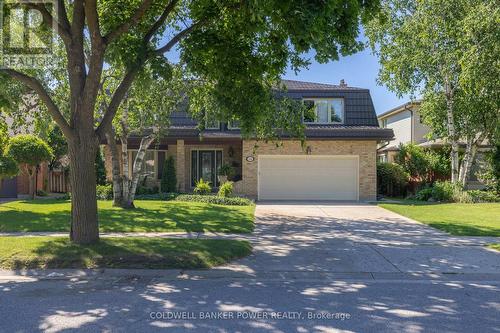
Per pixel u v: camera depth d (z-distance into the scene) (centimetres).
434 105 2181
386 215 1648
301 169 2302
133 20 974
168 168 2330
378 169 2573
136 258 858
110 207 1681
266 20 980
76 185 951
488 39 1367
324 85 2586
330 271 834
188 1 1294
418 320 562
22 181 2614
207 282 762
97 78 941
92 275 803
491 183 2289
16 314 580
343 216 1617
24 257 854
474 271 839
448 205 1903
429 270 845
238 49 1127
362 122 2359
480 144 2380
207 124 1549
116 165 1714
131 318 564
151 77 1210
